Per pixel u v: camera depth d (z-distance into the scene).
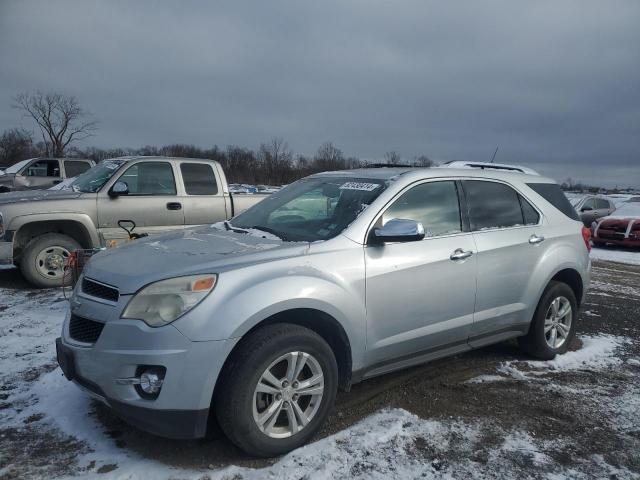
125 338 2.96
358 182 4.37
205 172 8.79
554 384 4.56
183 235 4.18
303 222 4.15
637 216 16.02
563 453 3.42
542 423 3.82
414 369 4.79
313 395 3.38
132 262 3.39
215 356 2.97
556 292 5.10
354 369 3.68
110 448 3.28
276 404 3.21
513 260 4.68
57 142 60.09
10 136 60.97
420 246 4.03
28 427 3.50
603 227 16.14
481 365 4.96
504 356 5.23
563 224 5.31
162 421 2.95
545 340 5.08
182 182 8.50
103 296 3.23
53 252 7.57
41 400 3.87
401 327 3.90
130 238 7.17
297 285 3.28
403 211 4.09
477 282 4.38
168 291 3.02
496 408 4.04
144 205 8.09
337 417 3.82
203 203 8.60
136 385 2.98
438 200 4.37
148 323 2.96
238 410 3.05
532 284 4.86
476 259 4.36
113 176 8.02
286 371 3.28
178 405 2.93
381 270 3.74
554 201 5.40
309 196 4.47
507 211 4.88
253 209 4.84
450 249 4.20
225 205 8.82
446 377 4.63
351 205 4.04
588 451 3.45
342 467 3.15
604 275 10.75
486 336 4.59
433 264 4.05
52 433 3.43
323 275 3.46
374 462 3.22
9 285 7.77
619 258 13.94
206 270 3.15
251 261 3.31
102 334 3.04
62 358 3.29
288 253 3.46
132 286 3.08
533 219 5.09
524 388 4.45
